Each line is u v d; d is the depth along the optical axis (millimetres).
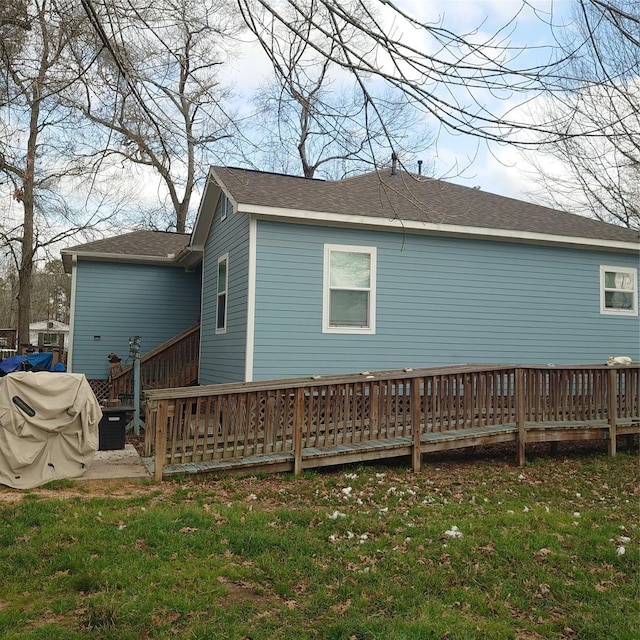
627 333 12180
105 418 8289
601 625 3619
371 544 4820
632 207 16625
